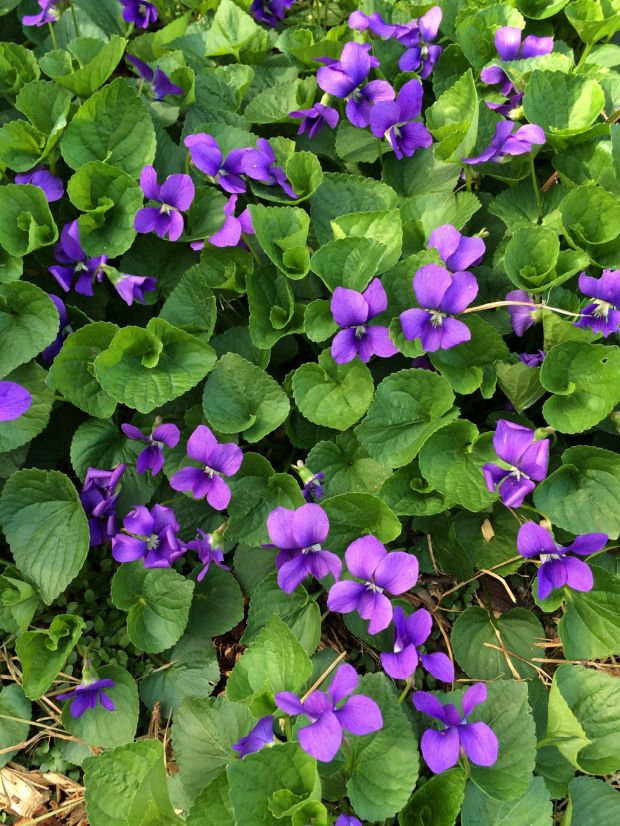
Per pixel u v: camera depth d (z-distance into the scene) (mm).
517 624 258
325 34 369
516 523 260
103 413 266
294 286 285
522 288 266
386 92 301
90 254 285
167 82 320
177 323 279
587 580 223
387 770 217
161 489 278
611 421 262
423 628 216
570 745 222
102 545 277
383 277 271
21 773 243
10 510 262
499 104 321
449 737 200
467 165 294
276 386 264
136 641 250
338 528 256
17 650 239
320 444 263
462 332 244
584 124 305
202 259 286
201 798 208
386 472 264
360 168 325
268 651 224
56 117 314
